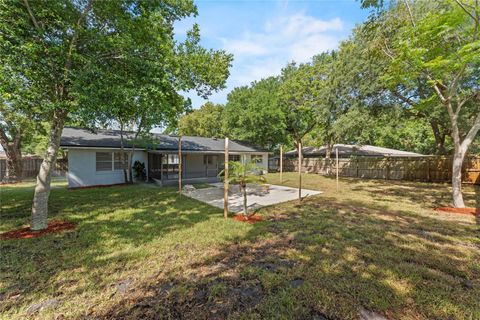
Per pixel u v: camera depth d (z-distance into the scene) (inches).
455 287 104.0
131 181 500.1
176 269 123.0
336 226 195.6
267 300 96.4
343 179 591.2
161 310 91.2
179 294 101.4
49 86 178.1
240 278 114.0
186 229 188.9
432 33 233.5
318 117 546.0
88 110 170.7
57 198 322.7
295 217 227.1
